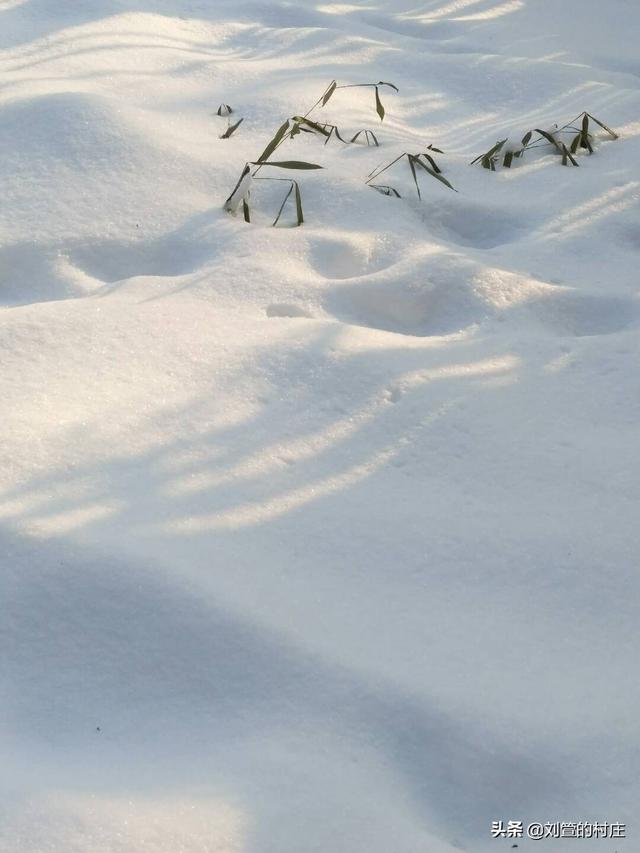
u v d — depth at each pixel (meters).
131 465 1.85
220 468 1.86
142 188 2.76
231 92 3.36
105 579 1.61
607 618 1.64
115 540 1.66
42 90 3.17
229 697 1.51
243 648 1.54
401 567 1.70
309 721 1.47
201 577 1.61
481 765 1.44
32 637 1.58
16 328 2.19
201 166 2.87
